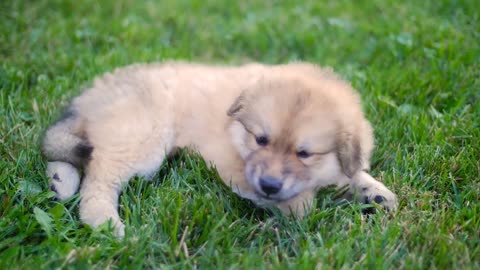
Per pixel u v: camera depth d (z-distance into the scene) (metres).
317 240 1.06
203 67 1.23
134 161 1.13
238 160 1.13
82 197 1.10
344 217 1.09
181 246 1.04
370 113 1.30
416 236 1.06
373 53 1.51
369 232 1.07
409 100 1.34
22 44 1.45
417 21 1.59
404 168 1.18
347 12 1.73
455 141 1.23
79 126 1.14
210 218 1.07
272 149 1.09
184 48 1.52
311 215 1.09
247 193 1.12
